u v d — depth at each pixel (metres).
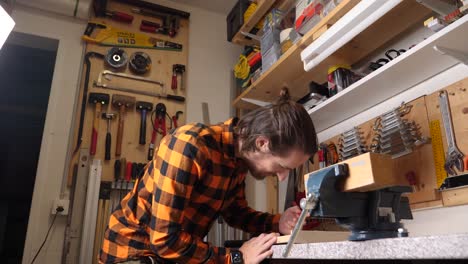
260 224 1.50
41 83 3.13
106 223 2.23
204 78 2.98
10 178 2.92
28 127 3.04
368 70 1.97
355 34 1.64
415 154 1.65
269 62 2.31
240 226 1.57
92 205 2.20
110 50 2.65
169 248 1.07
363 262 1.15
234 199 1.53
